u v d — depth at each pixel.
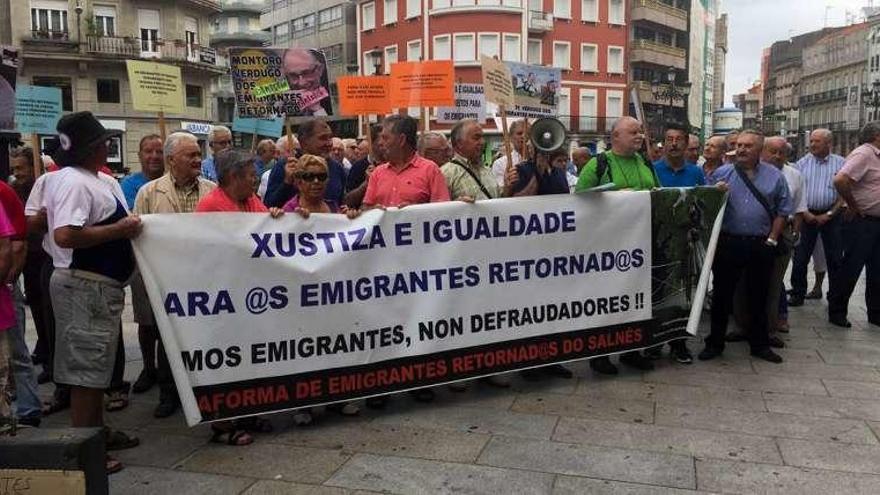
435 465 3.81
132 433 4.34
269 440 4.19
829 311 7.19
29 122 7.09
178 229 3.91
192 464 3.86
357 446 4.08
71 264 3.72
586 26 44.84
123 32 36.91
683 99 50.41
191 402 3.97
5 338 3.36
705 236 5.58
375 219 4.43
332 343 4.35
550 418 4.49
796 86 119.38
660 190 5.37
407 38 43.56
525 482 3.61
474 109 10.10
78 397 3.77
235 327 4.08
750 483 3.59
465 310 4.75
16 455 2.87
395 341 4.55
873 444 4.06
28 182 5.87
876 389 5.03
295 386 4.27
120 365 4.89
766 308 5.91
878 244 6.85
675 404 4.73
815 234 7.94
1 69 4.86
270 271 4.15
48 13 35.41
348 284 4.37
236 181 4.18
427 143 5.59
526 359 5.00
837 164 7.59
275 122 7.64
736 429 4.29
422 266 4.59
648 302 5.43
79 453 2.86
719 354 5.89
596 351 5.26
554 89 7.95
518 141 7.74
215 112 57.09
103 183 3.81
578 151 12.05
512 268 4.89
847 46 97.88
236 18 65.75
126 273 3.89
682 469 3.74
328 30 54.19
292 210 4.55
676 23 52.38
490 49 40.81
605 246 5.22
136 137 37.03
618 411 4.61
